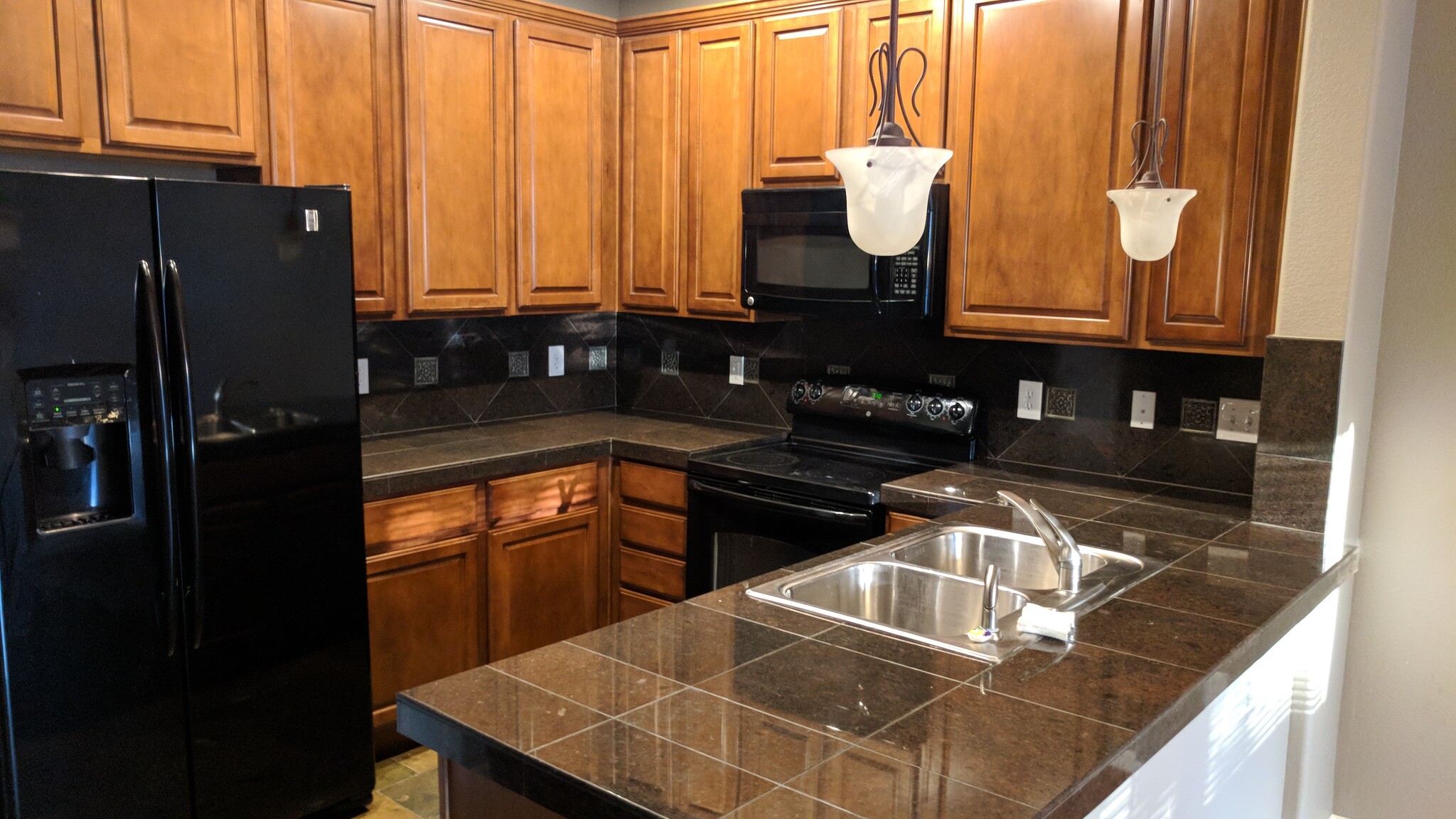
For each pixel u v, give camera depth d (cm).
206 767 237
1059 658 158
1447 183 237
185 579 228
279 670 249
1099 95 260
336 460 255
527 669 153
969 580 197
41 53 233
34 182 201
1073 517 250
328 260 248
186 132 259
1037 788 118
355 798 270
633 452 343
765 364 374
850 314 302
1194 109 246
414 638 297
